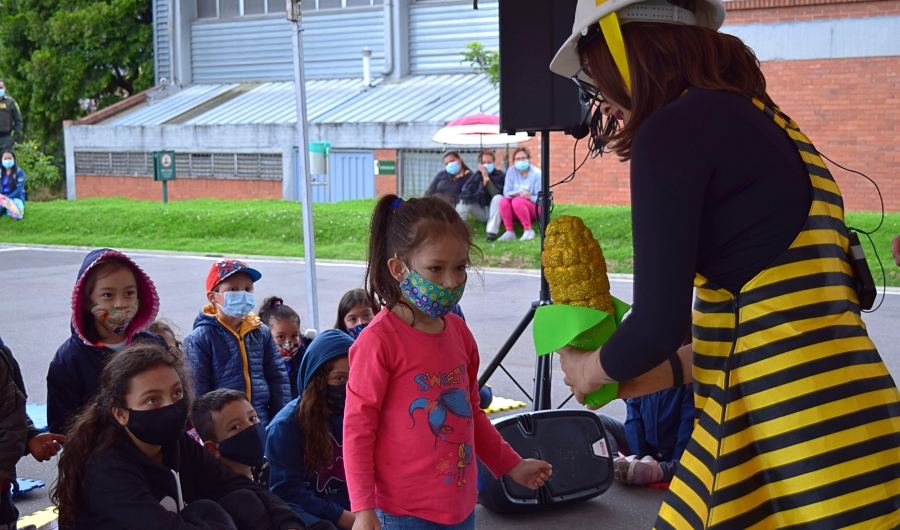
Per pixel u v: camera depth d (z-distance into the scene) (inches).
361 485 85.9
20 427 109.7
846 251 60.2
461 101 769.6
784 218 56.6
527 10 155.3
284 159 803.4
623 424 173.8
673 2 62.9
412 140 715.4
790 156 58.0
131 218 648.4
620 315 64.6
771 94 541.0
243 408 123.3
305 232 212.8
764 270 56.6
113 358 104.3
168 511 99.6
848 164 528.4
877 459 54.8
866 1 510.3
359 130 744.3
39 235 644.1
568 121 152.4
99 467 99.6
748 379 56.4
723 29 545.0
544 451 145.5
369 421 87.2
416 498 88.2
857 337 57.1
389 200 90.7
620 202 578.2
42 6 1090.7
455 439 90.0
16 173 689.0
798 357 55.2
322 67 959.0
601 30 61.9
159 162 747.4
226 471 115.0
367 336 88.9
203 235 604.4
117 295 129.8
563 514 146.3
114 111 973.2
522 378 245.4
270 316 181.8
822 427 54.4
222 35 1023.6
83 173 938.7
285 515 110.1
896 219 446.9
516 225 515.2
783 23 530.3
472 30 881.5
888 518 54.5
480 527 141.0
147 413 100.3
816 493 54.2
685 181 56.2
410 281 87.3
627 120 65.9
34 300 391.9
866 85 518.3
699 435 58.7
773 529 56.3
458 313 194.1
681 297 56.1
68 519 101.1
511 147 618.5
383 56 920.3
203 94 997.8
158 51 1067.9
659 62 59.9
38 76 1075.3
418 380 88.5
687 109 57.6
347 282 423.2
